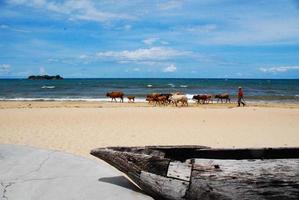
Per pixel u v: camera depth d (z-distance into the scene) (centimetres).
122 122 1451
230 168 364
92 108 2131
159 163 389
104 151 422
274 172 359
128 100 3462
